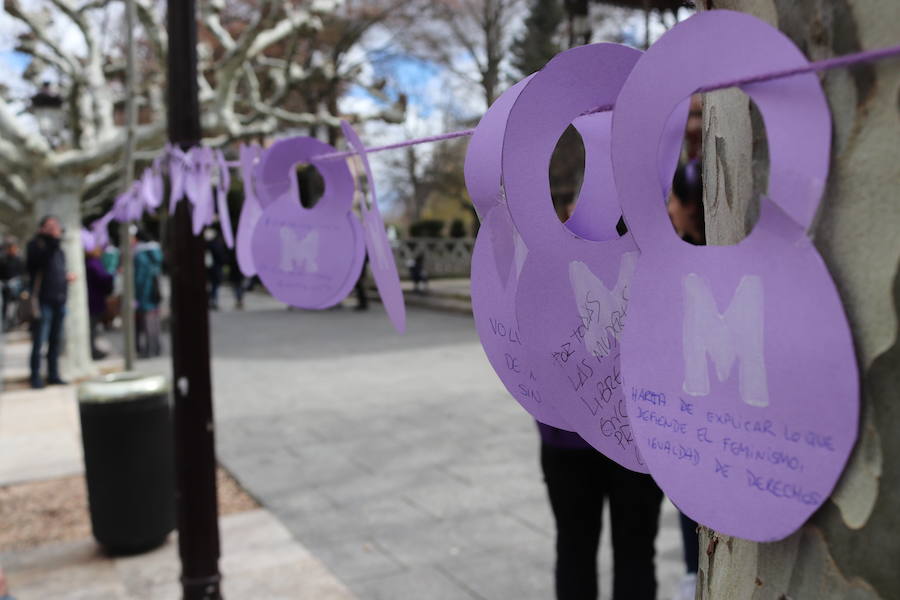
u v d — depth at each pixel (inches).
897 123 19.8
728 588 27.6
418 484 187.0
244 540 155.6
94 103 339.0
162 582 139.6
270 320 575.2
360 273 48.4
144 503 151.3
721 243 26.8
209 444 117.8
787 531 22.1
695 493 24.0
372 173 38.2
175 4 106.7
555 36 769.6
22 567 146.7
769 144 21.5
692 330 23.7
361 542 153.1
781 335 21.6
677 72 22.9
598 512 85.9
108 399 148.5
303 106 567.2
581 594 85.4
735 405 22.8
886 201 20.1
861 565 21.4
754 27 21.0
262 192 52.2
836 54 21.0
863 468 21.0
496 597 129.1
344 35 610.5
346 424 249.0
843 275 21.0
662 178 26.4
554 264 28.3
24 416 275.9
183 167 86.2
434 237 1118.4
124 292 183.6
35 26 332.2
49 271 326.6
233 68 288.8
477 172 30.6
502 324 31.3
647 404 25.1
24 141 320.5
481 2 639.8
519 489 180.7
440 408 268.4
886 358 20.4
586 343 28.2
